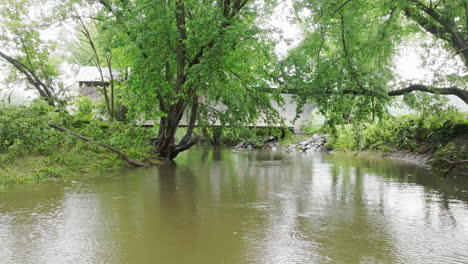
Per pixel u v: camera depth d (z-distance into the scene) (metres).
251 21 16.61
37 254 4.86
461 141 17.06
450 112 16.61
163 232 5.93
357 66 15.57
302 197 9.07
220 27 13.84
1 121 12.64
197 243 5.38
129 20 14.59
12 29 21.16
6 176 10.95
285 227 6.29
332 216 7.09
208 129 20.55
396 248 5.21
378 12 15.20
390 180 12.18
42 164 12.74
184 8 15.50
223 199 8.75
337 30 15.52
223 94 17.47
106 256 4.80
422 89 15.02
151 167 16.50
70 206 7.80
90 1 18.88
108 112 24.92
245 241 5.49
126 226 6.27
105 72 31.12
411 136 22.09
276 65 16.55
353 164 18.34
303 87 15.62
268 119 18.88
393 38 15.33
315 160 21.23
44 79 24.19
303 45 16.25
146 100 15.16
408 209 7.72
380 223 6.58
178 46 15.12
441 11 14.12
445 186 10.84
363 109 15.80
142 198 8.78
